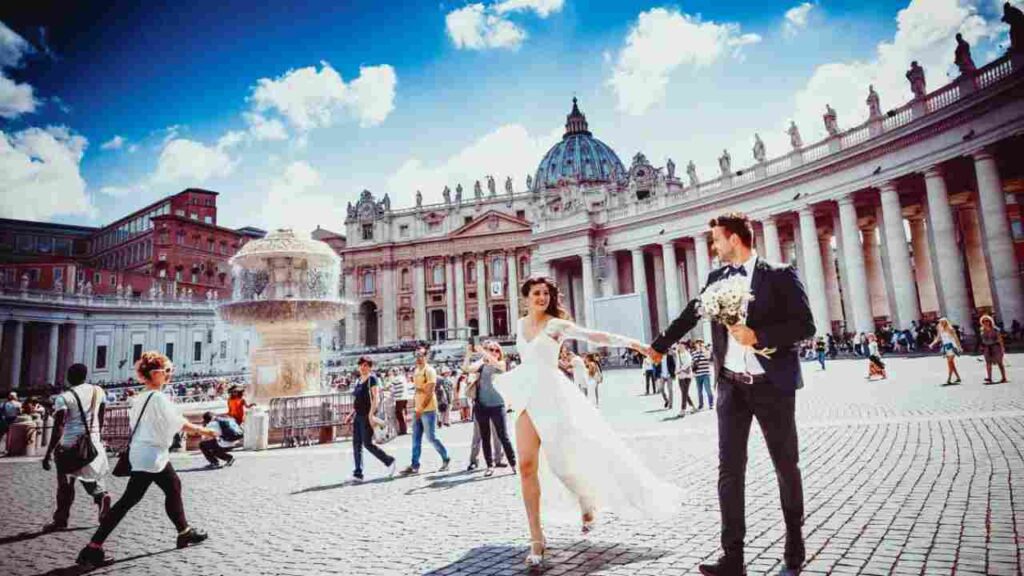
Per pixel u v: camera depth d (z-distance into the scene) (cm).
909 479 549
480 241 8106
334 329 8519
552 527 480
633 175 6962
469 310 8094
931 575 318
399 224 8788
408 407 1638
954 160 3019
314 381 1550
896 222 3259
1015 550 347
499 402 803
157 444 496
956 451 657
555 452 395
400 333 8425
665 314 5378
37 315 5312
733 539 328
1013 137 2708
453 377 2106
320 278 1656
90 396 623
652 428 1132
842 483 558
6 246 7600
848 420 986
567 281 6084
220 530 557
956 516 423
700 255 4650
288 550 467
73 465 596
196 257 7694
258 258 1544
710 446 854
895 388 1440
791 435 328
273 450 1220
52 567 465
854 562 346
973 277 3662
